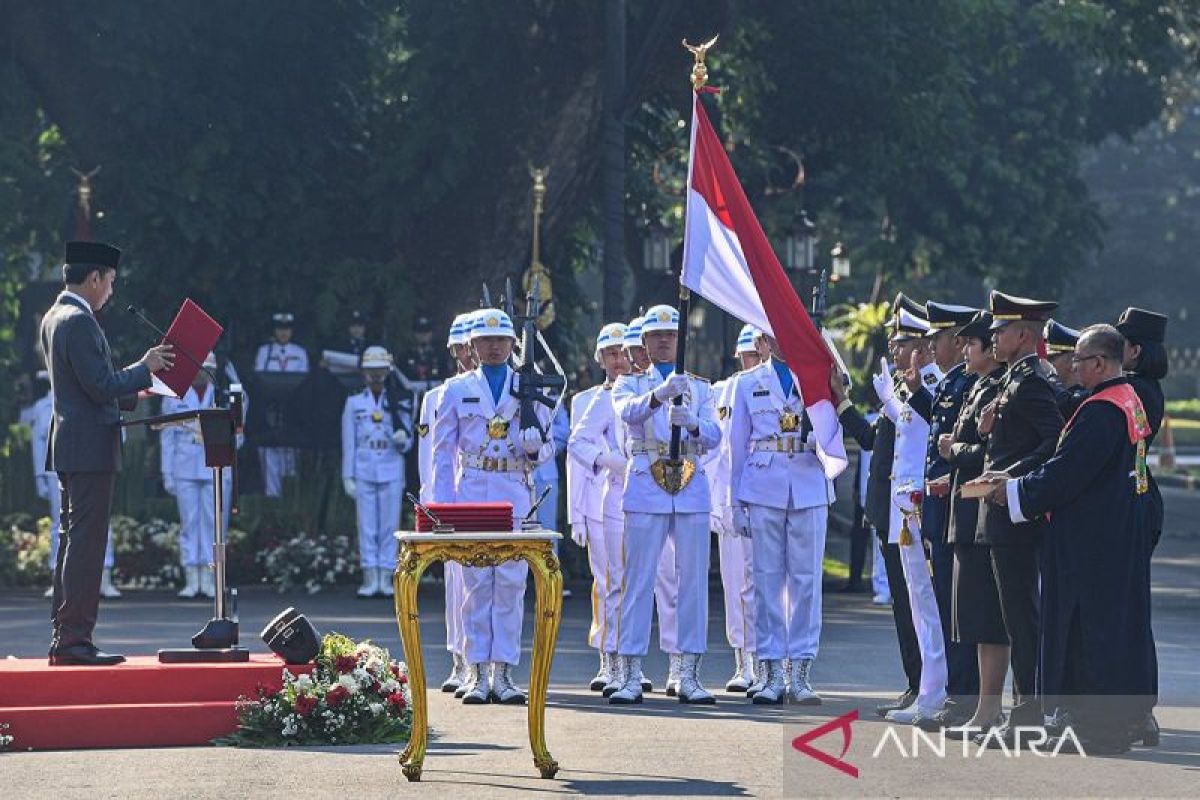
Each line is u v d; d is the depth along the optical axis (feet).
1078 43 327.06
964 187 386.73
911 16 305.94
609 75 244.01
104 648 170.19
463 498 144.87
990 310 119.34
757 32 297.94
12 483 256.52
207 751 115.96
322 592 233.14
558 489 230.27
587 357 314.55
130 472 251.80
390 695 122.72
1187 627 196.65
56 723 117.60
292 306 269.23
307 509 244.42
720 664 168.35
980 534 116.88
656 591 147.02
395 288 266.77
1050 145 399.03
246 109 265.54
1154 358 123.75
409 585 106.52
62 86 262.47
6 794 100.42
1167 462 506.07
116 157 263.70
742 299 139.33
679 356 139.44
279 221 268.21
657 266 297.74
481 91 268.00
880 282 450.30
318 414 249.96
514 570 140.87
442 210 272.51
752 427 143.84
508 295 158.92
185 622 194.80
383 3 275.80
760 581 141.38
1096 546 113.19
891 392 134.92
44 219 277.64
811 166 332.19
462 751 115.55
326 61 272.72
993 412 116.67
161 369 126.72
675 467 141.90
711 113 304.50
